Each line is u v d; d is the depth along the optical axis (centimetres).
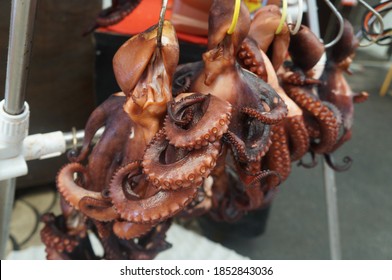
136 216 54
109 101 63
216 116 50
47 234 74
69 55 114
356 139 220
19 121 59
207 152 51
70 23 108
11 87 55
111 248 75
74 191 62
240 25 54
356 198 188
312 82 72
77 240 75
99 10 111
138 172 57
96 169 63
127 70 52
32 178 151
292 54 72
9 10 68
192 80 59
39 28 104
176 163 51
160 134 52
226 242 161
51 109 121
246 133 58
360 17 84
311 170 201
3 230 77
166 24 52
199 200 85
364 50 203
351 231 171
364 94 85
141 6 100
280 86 73
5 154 62
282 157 70
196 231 165
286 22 64
